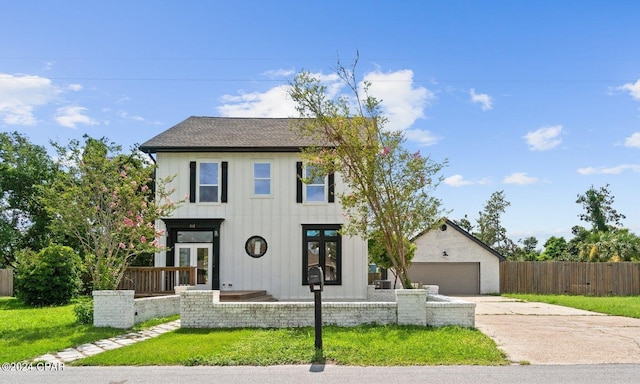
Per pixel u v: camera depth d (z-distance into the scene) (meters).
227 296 18.52
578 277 31.88
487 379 8.85
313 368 9.77
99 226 15.99
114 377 9.09
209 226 21.66
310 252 21.72
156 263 21.58
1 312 18.05
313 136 17.81
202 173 22.11
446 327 13.62
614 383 8.58
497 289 31.67
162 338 12.60
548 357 10.65
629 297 29.02
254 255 21.67
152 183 23.86
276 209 21.84
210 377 9.06
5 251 33.62
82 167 15.77
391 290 21.69
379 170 15.97
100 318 14.41
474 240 31.77
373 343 11.58
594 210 47.59
